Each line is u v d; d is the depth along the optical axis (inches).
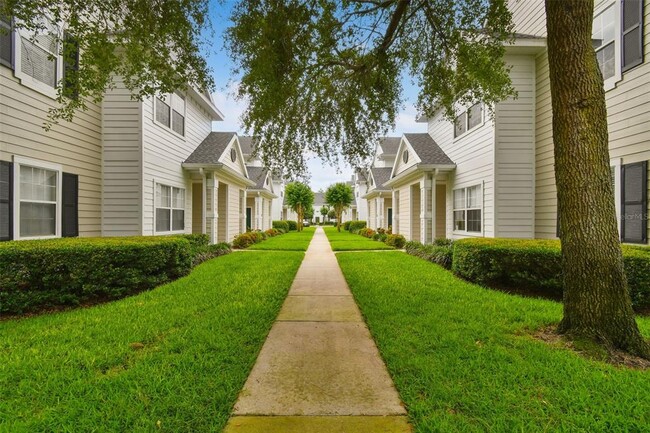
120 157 323.3
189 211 441.1
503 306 178.7
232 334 138.3
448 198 450.9
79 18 168.1
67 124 274.4
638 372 102.2
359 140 266.5
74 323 152.6
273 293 209.3
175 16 159.9
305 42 182.4
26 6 145.3
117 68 190.5
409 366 107.9
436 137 499.5
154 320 155.7
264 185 795.4
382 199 791.7
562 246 132.3
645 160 222.4
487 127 344.2
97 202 315.9
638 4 224.7
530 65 329.7
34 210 242.4
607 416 80.2
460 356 115.3
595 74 123.9
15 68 222.1
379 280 249.0
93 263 194.2
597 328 120.2
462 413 83.2
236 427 79.4
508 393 90.7
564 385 94.7
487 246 229.0
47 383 96.2
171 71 184.2
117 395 90.0
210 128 531.2
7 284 168.9
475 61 220.5
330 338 138.3
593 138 123.3
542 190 320.8
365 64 229.3
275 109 210.1
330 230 1231.5
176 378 99.4
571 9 123.3
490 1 196.4
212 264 329.1
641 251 191.6
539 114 324.8
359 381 101.5
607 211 123.1
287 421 81.7
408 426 80.0
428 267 310.2
